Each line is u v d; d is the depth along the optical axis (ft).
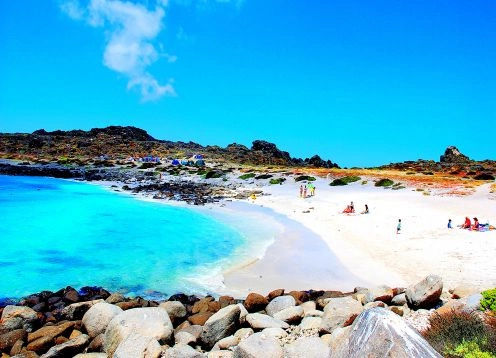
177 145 588.50
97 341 44.27
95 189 238.68
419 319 45.85
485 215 132.77
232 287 70.79
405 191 203.72
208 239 109.60
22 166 337.72
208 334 45.91
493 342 31.96
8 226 124.06
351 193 207.10
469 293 53.26
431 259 80.79
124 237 111.86
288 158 579.07
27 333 47.26
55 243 103.09
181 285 72.13
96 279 75.82
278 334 44.24
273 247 99.45
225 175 300.40
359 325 19.90
